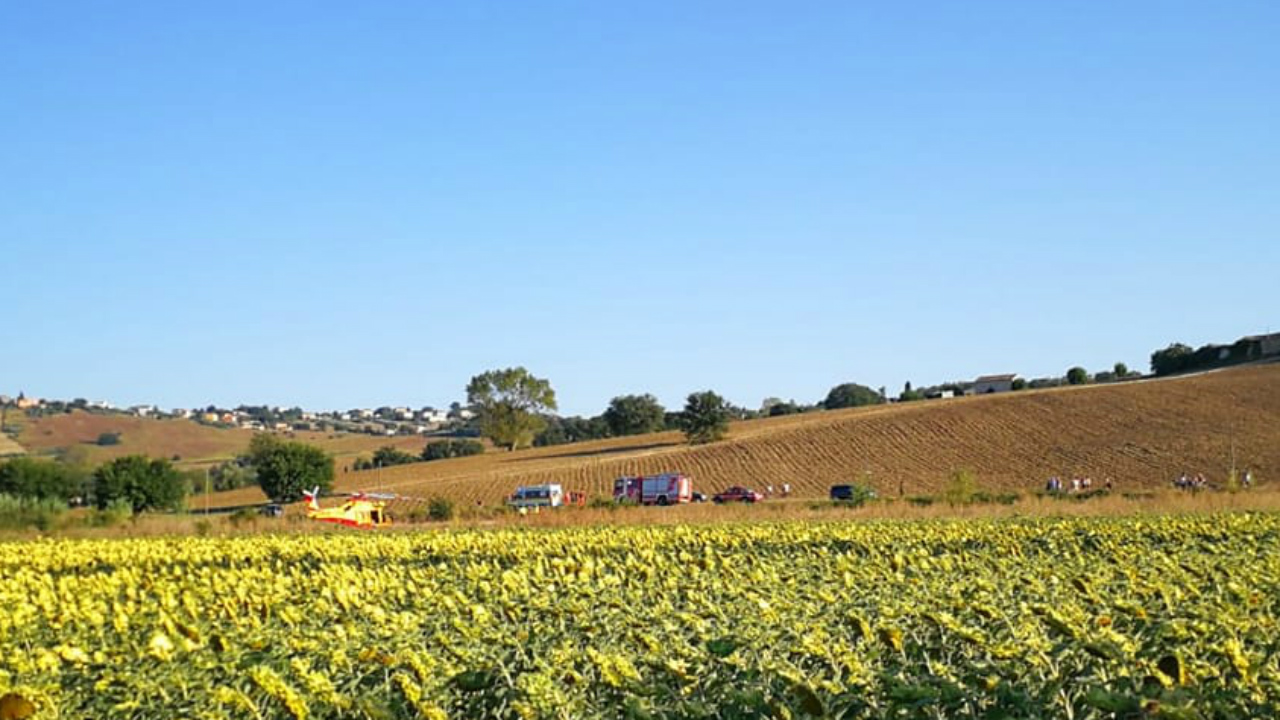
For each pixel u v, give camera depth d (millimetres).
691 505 67750
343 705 9391
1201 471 87812
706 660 10398
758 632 11328
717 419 122125
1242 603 12906
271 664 10758
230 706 9773
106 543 39531
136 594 18406
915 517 50000
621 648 11570
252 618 13781
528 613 14062
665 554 32719
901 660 10500
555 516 55656
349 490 105312
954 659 10867
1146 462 91500
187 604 15469
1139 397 112938
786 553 31016
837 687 9414
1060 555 23688
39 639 13898
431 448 160875
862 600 13914
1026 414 109875
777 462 102438
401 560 34312
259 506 96438
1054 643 10078
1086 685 8852
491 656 10953
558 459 126500
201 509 95625
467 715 9984
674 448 121125
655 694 9633
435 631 12602
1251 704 8875
